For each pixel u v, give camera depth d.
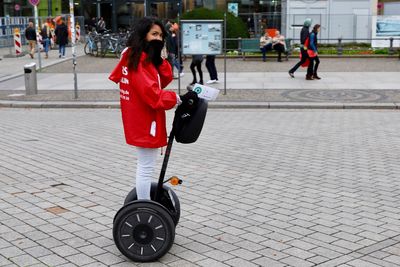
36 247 4.89
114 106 13.82
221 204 6.10
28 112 13.30
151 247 4.53
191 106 4.46
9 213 5.82
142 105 4.44
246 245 4.93
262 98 14.40
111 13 36.84
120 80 4.55
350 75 18.88
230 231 5.27
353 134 10.23
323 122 11.57
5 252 4.78
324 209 5.91
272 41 23.48
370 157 8.38
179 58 15.49
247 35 27.80
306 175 7.33
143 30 4.39
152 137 4.50
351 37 29.83
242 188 6.72
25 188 6.77
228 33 26.38
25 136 10.18
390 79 17.84
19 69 21.66
